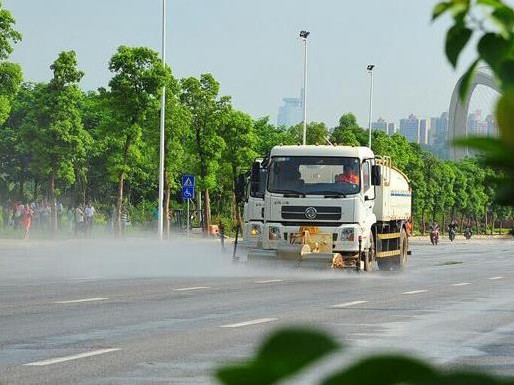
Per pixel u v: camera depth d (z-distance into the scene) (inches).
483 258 3393.2
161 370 769.6
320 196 2054.6
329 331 103.1
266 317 1184.2
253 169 2091.5
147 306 1296.8
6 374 740.0
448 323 1151.6
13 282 1721.2
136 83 4239.7
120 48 4242.1
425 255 3698.3
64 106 4392.2
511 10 124.3
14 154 5831.7
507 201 105.9
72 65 4407.0
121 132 4256.9
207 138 5044.3
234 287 1672.0
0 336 960.3
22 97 6028.5
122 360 820.0
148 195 6555.1
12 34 3622.0
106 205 6112.2
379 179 2108.8
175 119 4628.4
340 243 2049.7
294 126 6515.8
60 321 1099.9
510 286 1850.4
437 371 99.5
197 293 1528.1
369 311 1285.7
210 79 5032.0
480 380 99.1
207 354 861.2
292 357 100.2
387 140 7436.0
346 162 2068.2
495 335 1039.6
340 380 99.6
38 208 4623.5
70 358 825.5
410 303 1427.2
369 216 2106.3
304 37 5152.6
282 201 2063.2
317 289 1669.5
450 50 126.6
